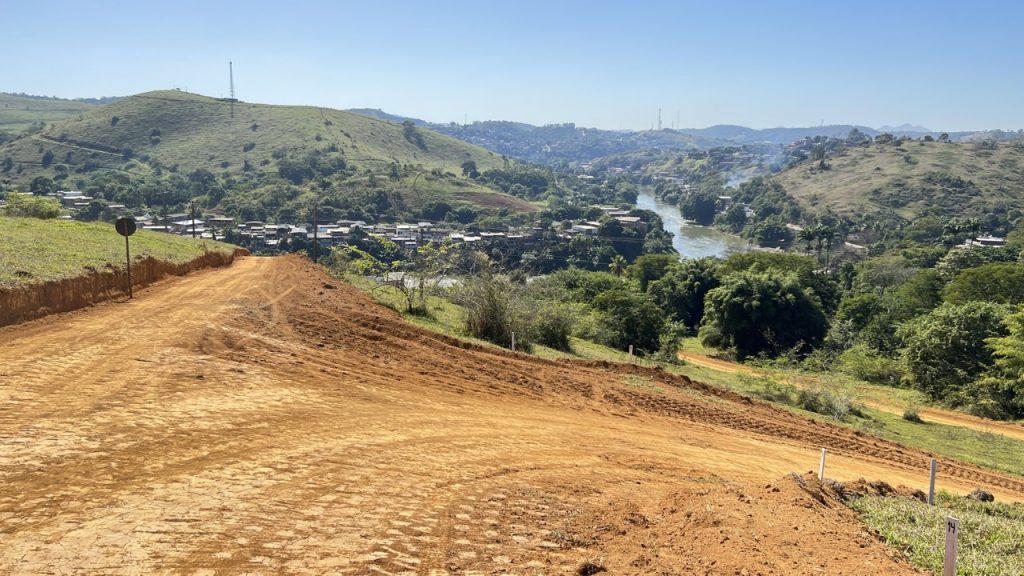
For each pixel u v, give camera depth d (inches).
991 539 324.5
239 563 213.6
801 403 967.0
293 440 357.1
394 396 508.4
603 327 1448.1
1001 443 862.5
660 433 570.9
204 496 264.8
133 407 363.3
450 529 268.4
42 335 507.2
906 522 348.8
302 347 597.6
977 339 1243.2
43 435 303.9
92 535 220.8
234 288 884.0
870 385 1373.0
